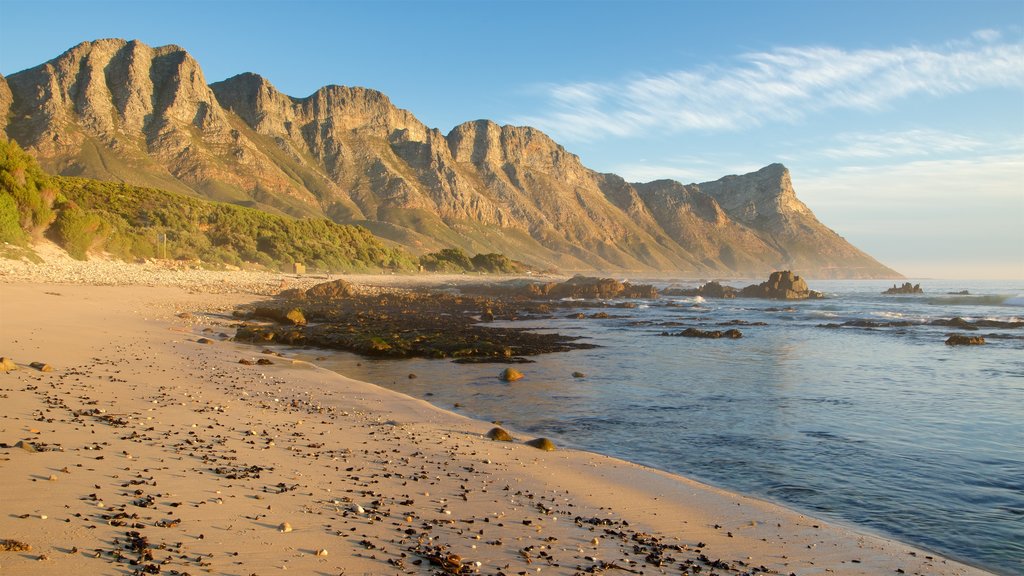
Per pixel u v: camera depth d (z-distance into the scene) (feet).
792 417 54.90
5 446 30.91
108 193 360.28
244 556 21.27
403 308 184.24
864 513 32.53
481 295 285.43
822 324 159.43
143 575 19.03
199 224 385.09
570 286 315.37
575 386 69.26
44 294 132.16
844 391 67.72
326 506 27.30
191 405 46.44
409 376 74.43
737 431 49.78
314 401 53.42
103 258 251.19
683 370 82.07
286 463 33.58
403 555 22.66
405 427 45.85
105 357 66.54
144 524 23.03
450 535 25.29
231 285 232.94
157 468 30.07
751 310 217.36
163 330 97.55
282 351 91.66
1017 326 153.38
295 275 350.64
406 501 29.09
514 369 77.20
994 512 32.78
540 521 28.12
